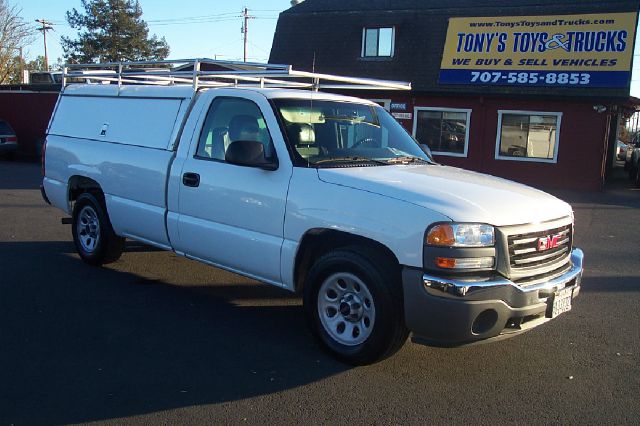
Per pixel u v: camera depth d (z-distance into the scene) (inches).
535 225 166.6
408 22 905.5
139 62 255.8
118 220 258.2
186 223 221.1
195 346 190.1
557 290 168.2
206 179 212.5
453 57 850.1
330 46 952.9
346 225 171.2
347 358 175.8
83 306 226.1
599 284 279.7
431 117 860.6
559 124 786.2
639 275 298.7
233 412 148.2
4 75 1438.2
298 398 156.3
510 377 173.3
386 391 161.8
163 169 230.7
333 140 203.9
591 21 779.4
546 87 782.5
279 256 189.3
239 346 191.0
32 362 174.4
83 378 164.9
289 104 204.2
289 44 984.3
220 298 242.4
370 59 916.0
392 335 166.4
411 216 159.6
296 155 190.4
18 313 215.9
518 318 160.6
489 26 839.7
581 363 185.0
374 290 166.2
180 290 251.4
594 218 508.7
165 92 244.4
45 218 414.0
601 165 772.6
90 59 1950.1
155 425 141.2
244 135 207.6
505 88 805.2
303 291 186.9
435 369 177.3
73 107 298.0
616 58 757.9
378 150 213.2
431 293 155.0
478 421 146.7
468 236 154.6
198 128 223.3
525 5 834.2
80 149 278.8
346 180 177.2
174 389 159.6
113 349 185.6
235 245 203.3
